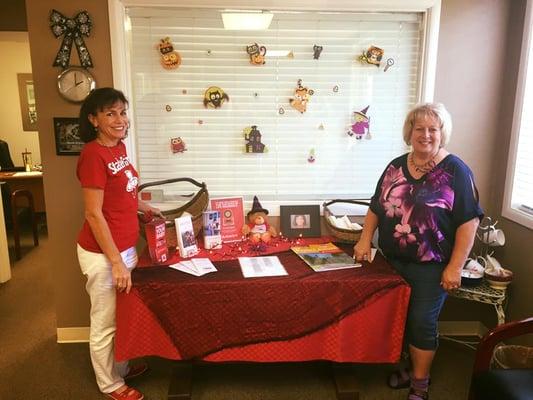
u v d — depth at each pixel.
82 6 2.41
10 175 5.11
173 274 2.07
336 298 2.01
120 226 2.02
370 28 2.60
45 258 4.44
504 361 2.19
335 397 2.25
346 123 2.71
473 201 1.98
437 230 2.01
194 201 2.48
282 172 2.75
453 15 2.53
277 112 2.67
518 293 2.47
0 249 3.72
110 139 1.95
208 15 2.52
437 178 2.00
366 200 2.78
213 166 2.72
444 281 2.01
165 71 2.58
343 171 2.77
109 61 2.46
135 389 2.29
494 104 2.64
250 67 2.60
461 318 2.83
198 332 2.03
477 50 2.57
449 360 2.57
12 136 6.36
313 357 2.09
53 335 2.86
